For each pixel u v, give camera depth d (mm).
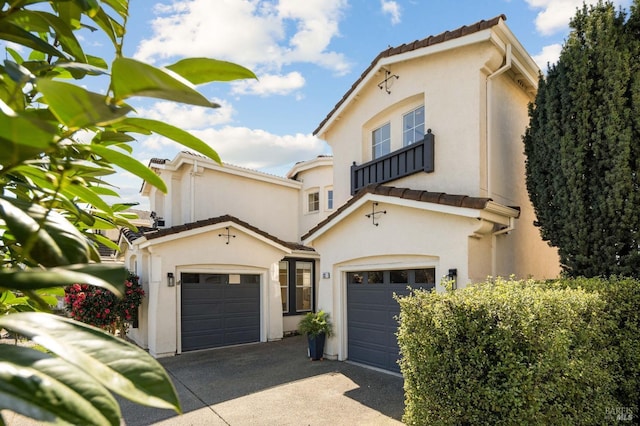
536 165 7410
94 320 10625
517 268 8500
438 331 4504
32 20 979
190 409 6691
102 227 1524
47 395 573
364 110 10531
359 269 9273
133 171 1014
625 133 5973
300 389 7559
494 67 7930
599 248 6324
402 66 9344
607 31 6348
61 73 1072
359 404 6664
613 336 5137
